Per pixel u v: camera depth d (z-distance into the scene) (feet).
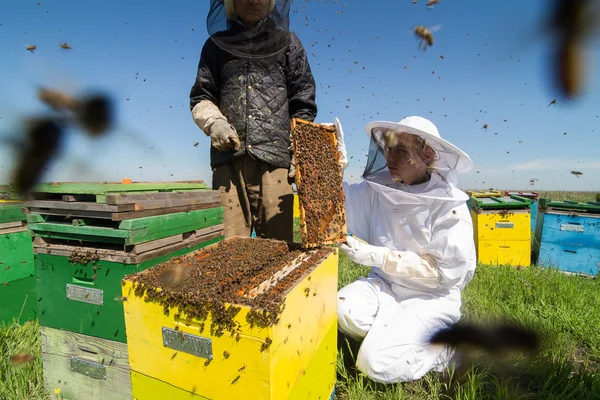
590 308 11.59
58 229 6.87
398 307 9.12
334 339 7.77
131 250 6.51
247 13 9.34
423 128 8.38
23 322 10.44
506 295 13.16
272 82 10.56
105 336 6.68
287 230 11.14
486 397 7.61
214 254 7.45
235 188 10.91
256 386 4.98
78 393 7.11
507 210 19.06
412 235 8.98
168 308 5.46
